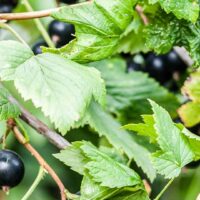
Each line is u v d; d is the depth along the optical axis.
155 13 0.66
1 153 0.63
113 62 0.79
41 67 0.60
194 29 0.65
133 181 0.60
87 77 0.60
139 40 0.73
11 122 0.62
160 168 0.59
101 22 0.62
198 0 0.63
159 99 0.78
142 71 0.79
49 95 0.59
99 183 0.60
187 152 0.60
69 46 0.62
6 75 0.59
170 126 0.60
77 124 0.72
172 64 0.76
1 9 0.77
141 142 0.74
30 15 0.61
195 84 0.70
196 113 0.71
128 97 0.78
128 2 0.62
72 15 0.61
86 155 0.60
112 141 0.73
